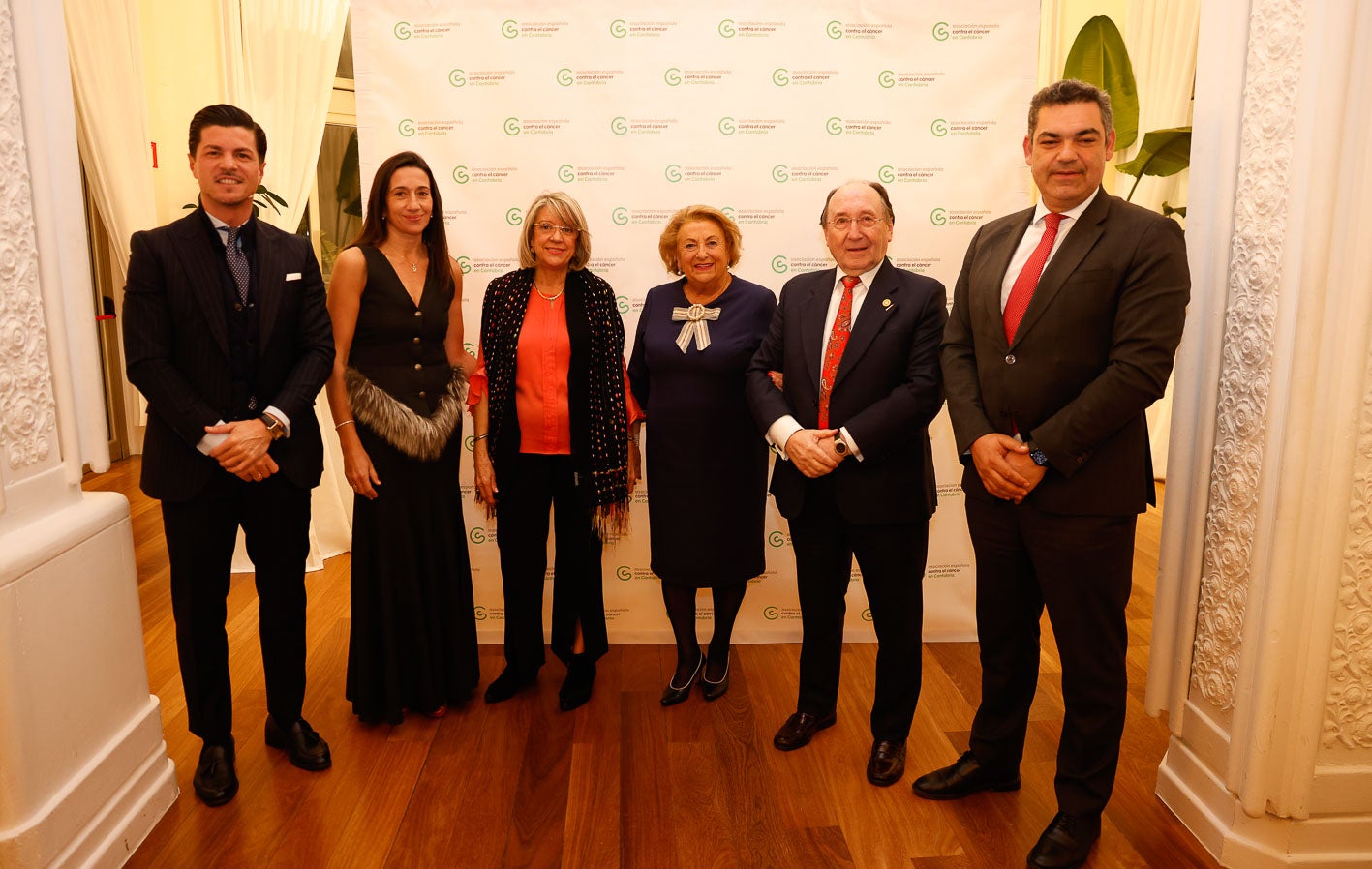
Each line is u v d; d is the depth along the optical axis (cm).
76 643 186
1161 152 433
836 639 240
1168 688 216
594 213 304
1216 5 199
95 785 189
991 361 191
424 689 254
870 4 295
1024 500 187
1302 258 170
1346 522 175
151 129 477
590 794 220
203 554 210
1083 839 188
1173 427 212
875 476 212
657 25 295
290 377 215
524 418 254
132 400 587
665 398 253
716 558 254
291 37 436
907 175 303
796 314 226
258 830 205
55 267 189
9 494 175
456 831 205
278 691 231
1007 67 299
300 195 450
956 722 259
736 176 303
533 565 264
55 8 188
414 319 242
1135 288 172
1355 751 186
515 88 298
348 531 419
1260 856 186
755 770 231
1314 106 167
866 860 194
